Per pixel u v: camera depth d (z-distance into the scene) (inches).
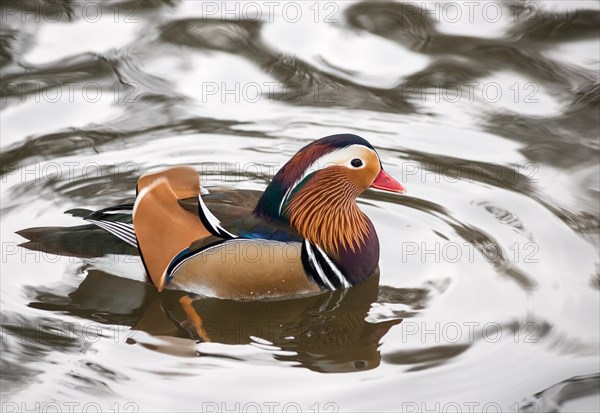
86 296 427.2
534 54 622.5
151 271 422.9
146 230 418.9
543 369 377.7
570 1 673.0
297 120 573.9
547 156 534.9
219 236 421.1
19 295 425.4
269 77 608.4
